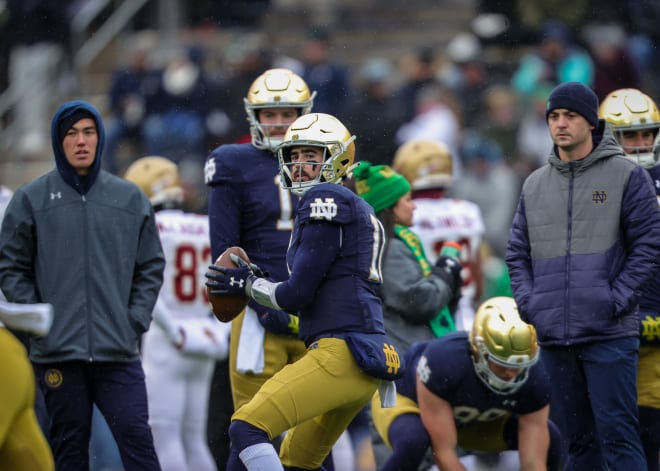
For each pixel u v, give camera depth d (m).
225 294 23.95
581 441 27.39
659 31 68.19
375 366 23.25
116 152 60.06
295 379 23.28
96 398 26.36
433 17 80.44
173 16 71.12
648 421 28.42
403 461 27.25
